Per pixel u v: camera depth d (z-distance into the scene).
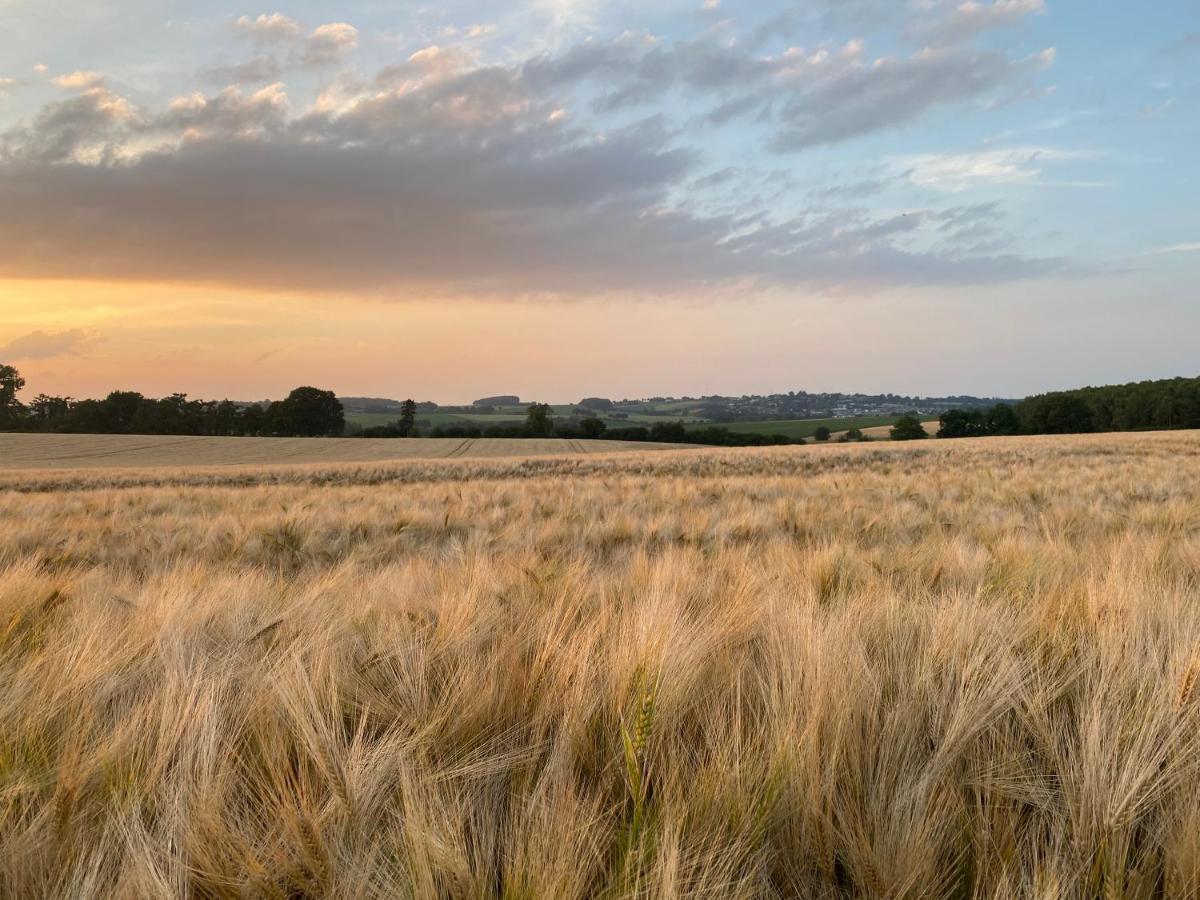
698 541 7.70
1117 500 11.29
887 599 3.21
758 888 1.62
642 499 12.78
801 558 5.27
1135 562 4.40
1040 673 2.37
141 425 120.88
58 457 69.62
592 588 3.95
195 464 62.97
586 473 31.50
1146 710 1.95
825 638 2.44
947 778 1.92
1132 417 100.38
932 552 5.41
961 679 2.23
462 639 2.83
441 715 2.24
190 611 3.52
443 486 17.81
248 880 1.56
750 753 1.93
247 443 86.75
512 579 4.41
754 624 3.13
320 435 121.69
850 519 8.67
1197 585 4.24
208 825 1.66
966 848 1.73
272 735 2.07
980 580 3.89
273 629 3.07
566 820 1.60
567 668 2.40
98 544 8.51
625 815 1.78
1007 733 2.13
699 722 2.21
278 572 6.48
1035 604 3.17
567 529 8.61
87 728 2.01
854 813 1.77
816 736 1.88
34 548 8.34
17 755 1.96
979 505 10.83
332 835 1.71
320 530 9.02
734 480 18.00
